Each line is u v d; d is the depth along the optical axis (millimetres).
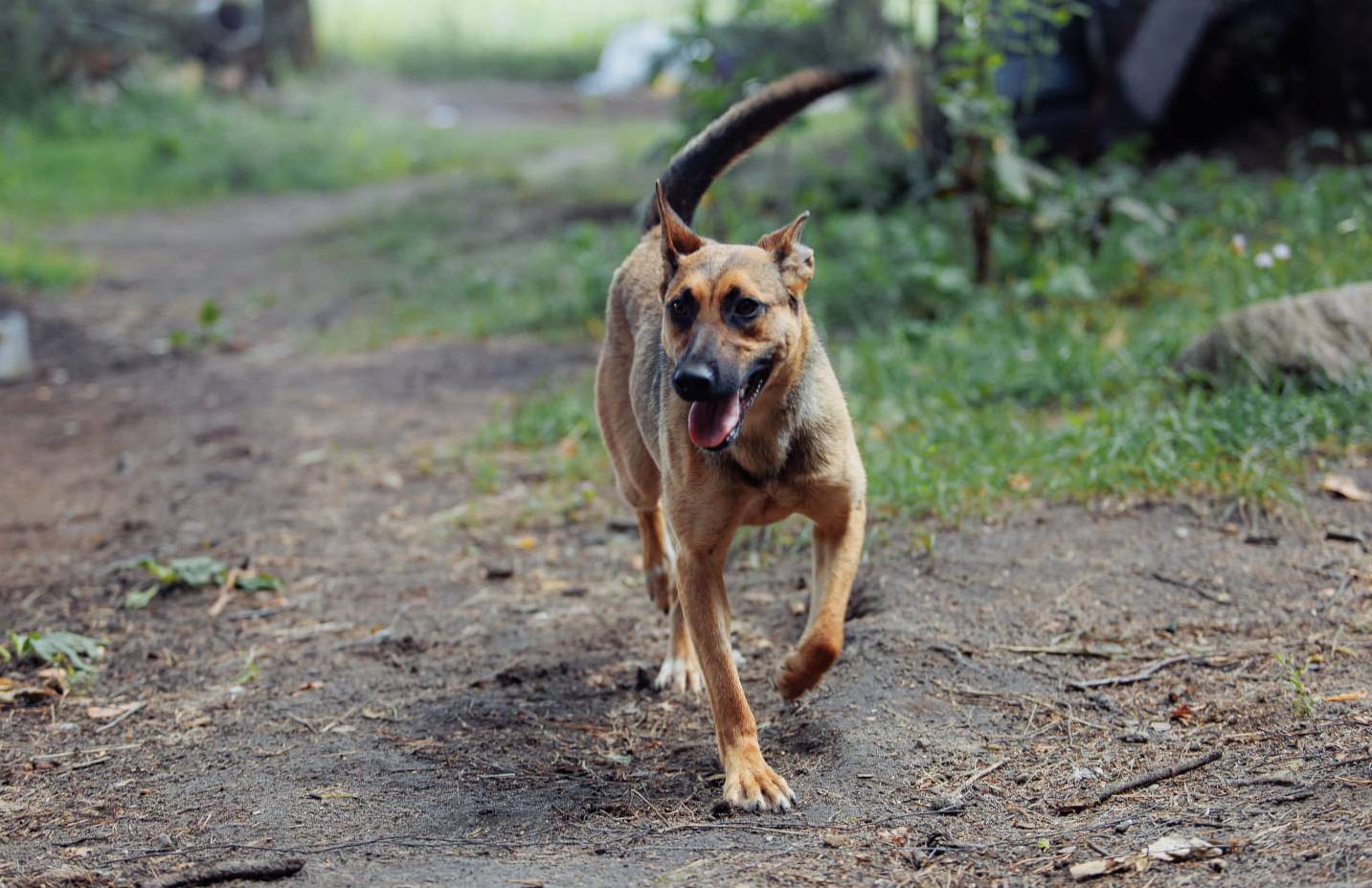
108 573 5746
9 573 5816
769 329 3627
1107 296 7793
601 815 3576
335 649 4879
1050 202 8289
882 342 7660
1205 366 6102
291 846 3449
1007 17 7789
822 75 4984
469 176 18219
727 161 4926
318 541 6062
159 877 3246
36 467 7480
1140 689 4031
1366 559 4633
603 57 30547
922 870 3105
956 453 5879
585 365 8750
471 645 4867
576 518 6098
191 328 10867
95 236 15398
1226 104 10625
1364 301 5863
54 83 21797
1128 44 10469
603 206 14102
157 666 4828
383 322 10695
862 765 3695
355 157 20266
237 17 25797
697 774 3820
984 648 4359
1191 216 8812
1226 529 4996
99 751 4168
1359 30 9906
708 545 3795
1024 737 3818
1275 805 3184
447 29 33938
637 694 4418
